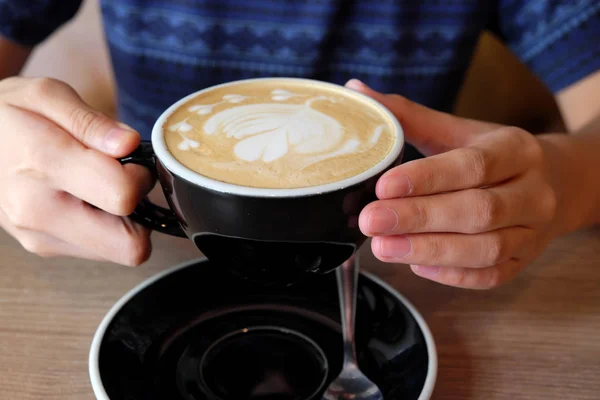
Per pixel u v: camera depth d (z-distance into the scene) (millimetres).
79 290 398
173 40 634
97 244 375
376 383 328
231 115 345
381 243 324
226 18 619
